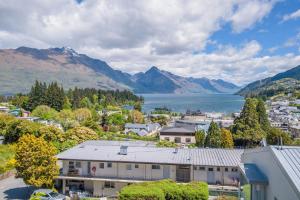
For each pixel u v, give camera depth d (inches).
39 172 1568.7
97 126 4170.8
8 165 2128.4
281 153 628.1
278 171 599.8
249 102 3435.0
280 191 586.2
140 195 1203.2
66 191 1724.9
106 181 1697.8
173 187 1294.3
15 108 6220.5
